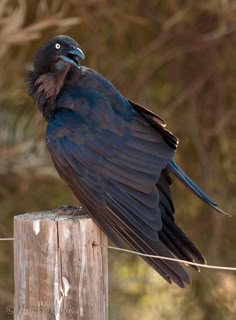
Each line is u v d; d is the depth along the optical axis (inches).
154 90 669.9
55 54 324.5
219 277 670.5
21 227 258.1
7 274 604.7
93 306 257.3
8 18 533.3
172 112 658.2
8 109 602.5
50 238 255.0
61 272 255.1
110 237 267.4
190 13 615.2
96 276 259.6
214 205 300.2
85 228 257.4
